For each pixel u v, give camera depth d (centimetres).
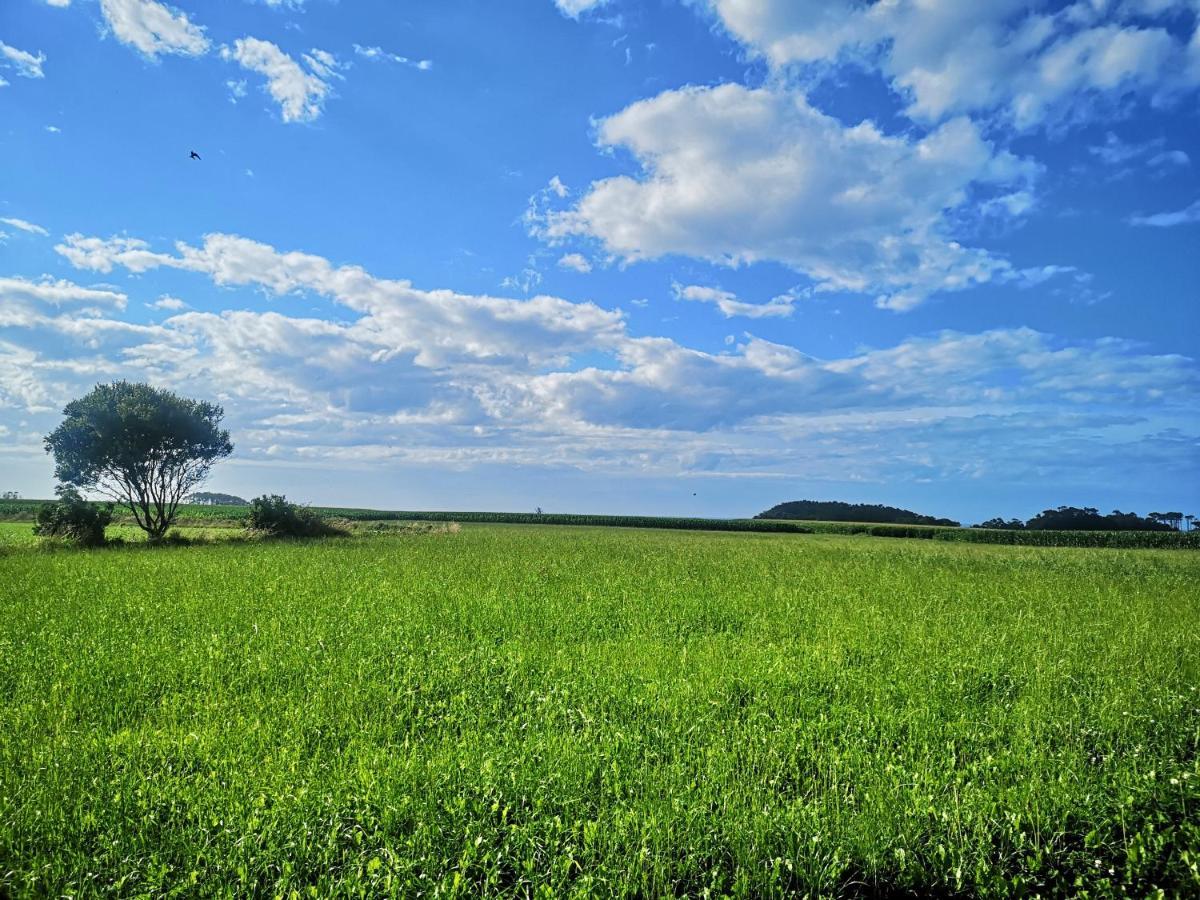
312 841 461
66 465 3091
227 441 3456
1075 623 1252
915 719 696
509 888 434
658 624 1162
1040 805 520
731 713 725
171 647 941
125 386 3247
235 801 498
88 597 1365
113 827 467
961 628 1170
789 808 507
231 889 413
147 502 3275
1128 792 540
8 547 2645
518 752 603
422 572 1841
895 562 2689
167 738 613
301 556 2328
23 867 433
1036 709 724
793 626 1177
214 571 1809
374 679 808
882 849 471
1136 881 455
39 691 746
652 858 448
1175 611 1416
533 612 1245
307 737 639
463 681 816
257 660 866
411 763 555
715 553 3044
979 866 457
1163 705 741
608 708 727
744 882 429
